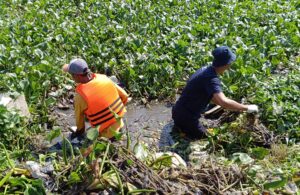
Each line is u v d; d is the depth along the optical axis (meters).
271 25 10.66
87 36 9.70
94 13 11.45
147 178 4.98
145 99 8.53
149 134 7.48
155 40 9.70
